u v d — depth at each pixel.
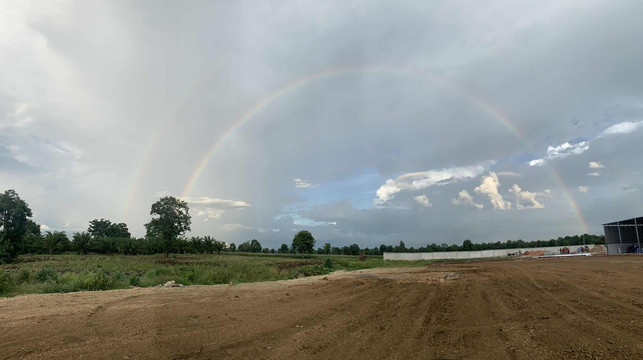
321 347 6.63
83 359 5.96
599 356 5.66
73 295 14.05
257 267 28.52
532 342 6.52
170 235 73.44
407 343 6.77
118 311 10.39
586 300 10.62
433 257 68.69
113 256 68.62
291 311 10.32
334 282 18.89
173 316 9.63
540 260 38.34
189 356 6.17
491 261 45.12
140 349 6.54
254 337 7.39
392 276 22.48
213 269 27.14
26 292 15.90
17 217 52.81
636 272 18.94
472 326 7.98
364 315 9.60
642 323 7.62
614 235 52.09
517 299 11.28
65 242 79.94
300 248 104.00
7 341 7.11
